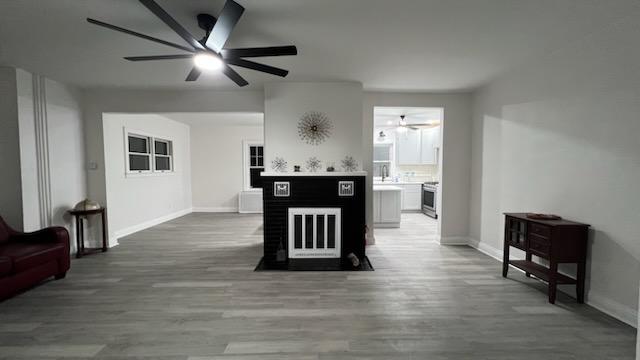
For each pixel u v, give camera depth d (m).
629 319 2.23
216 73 3.55
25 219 3.50
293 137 4.04
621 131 2.27
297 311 2.46
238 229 5.67
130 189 5.41
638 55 2.15
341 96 4.02
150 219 6.02
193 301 2.65
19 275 2.71
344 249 3.80
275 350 1.94
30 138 3.55
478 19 2.28
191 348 1.97
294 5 2.05
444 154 4.52
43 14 2.15
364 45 2.76
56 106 3.87
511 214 3.07
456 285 3.00
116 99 4.33
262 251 4.22
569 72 2.72
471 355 1.89
